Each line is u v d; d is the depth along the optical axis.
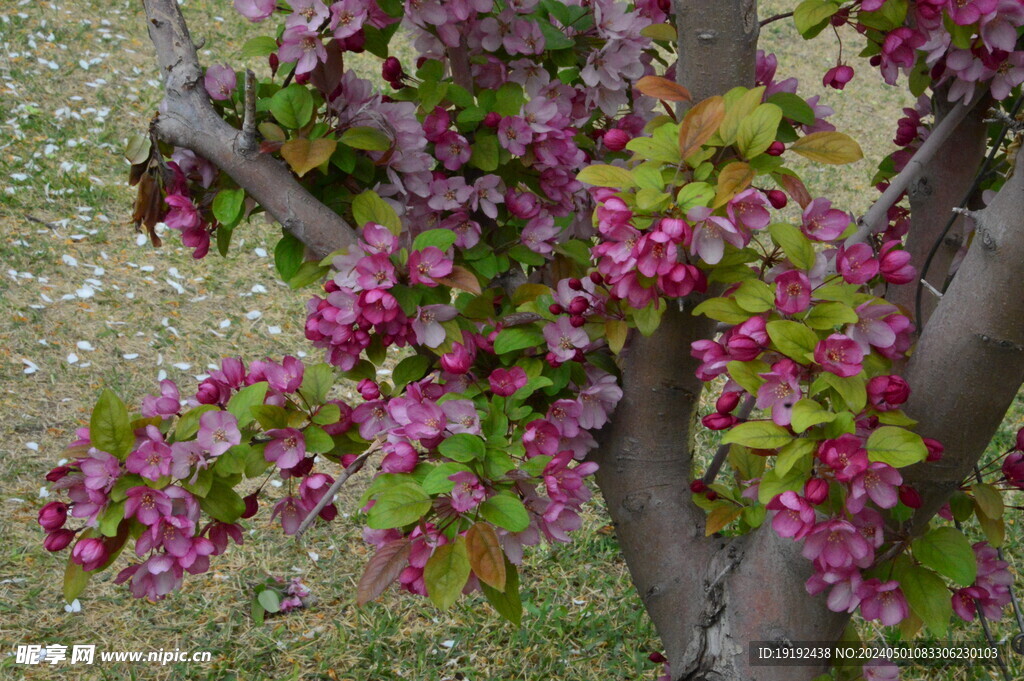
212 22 8.59
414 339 1.67
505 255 2.07
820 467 1.39
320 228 1.75
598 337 1.78
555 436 1.60
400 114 1.80
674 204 1.39
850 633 2.03
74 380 4.66
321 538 4.07
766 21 1.77
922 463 1.53
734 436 1.39
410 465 1.50
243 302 5.52
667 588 1.92
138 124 6.91
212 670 3.32
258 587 3.66
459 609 3.71
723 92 1.62
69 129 6.62
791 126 1.84
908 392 1.42
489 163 1.99
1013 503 4.33
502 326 1.82
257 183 1.73
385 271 1.58
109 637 3.45
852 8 1.74
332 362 1.73
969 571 1.52
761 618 1.73
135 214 1.81
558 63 2.16
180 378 4.80
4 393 4.49
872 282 1.97
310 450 1.62
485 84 2.17
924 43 1.71
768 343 1.44
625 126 2.31
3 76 6.96
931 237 2.47
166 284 5.52
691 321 1.80
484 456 1.49
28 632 3.41
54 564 3.71
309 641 3.51
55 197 5.96
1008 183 1.40
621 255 1.40
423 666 3.39
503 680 3.37
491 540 1.39
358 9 1.68
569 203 2.11
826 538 1.44
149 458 1.54
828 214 1.55
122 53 7.77
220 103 1.84
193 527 1.57
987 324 1.41
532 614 3.68
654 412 1.90
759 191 1.51
